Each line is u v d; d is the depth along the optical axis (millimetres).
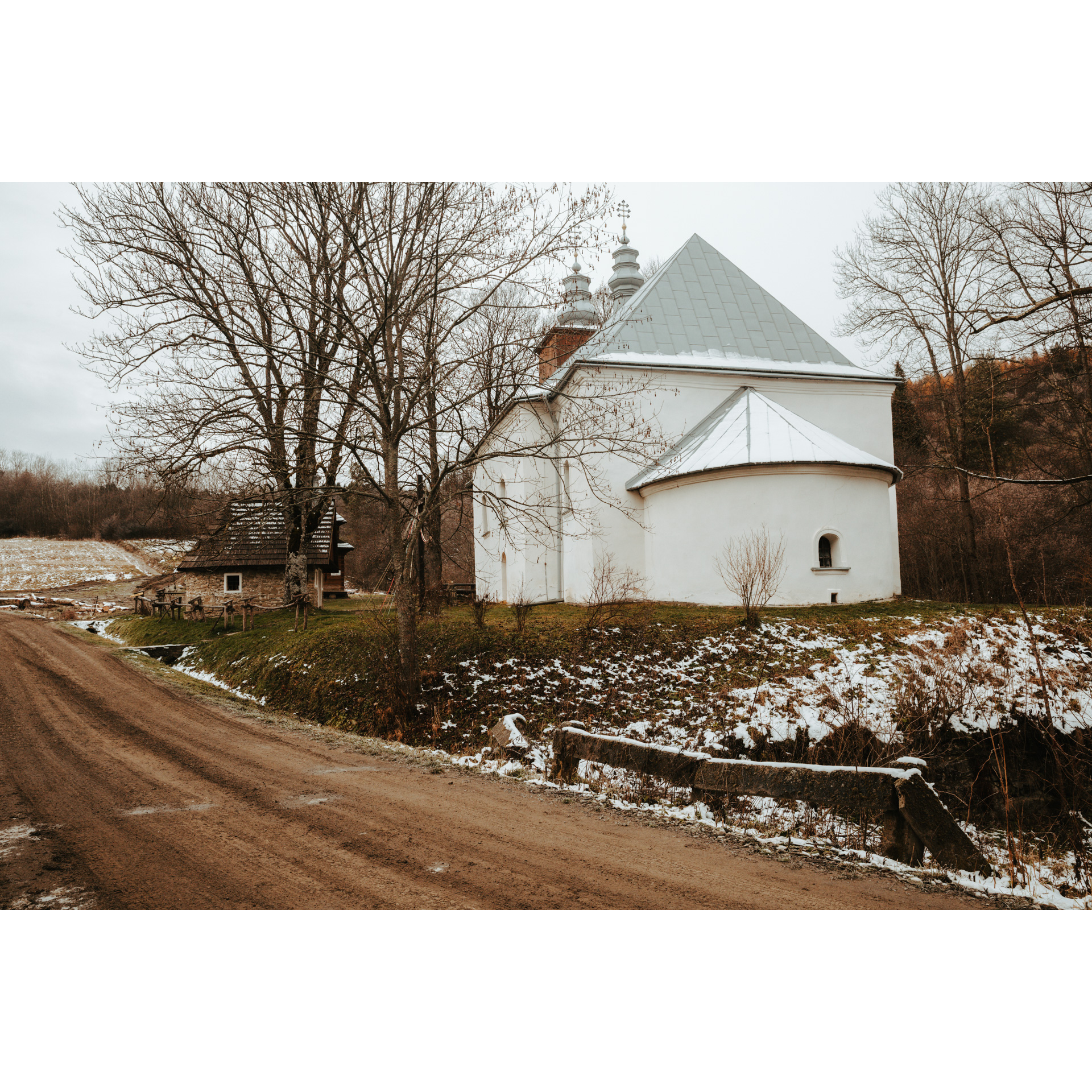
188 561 26156
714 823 6922
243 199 16609
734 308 24812
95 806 6859
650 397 22234
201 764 8625
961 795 10750
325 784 7902
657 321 23875
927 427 29219
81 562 56469
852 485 19312
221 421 14945
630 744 7953
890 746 11219
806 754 11047
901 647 14977
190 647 20672
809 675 13734
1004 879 6180
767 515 18625
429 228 13047
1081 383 12328
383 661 14023
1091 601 23156
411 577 13016
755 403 21438
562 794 7852
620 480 21531
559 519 23125
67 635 21500
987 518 27000
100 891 4930
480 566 29031
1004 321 10906
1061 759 11000
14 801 6977
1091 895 6613
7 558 56531
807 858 5973
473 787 8031
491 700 12680
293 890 4984
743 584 16625
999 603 24250
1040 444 22125
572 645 14711
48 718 10969
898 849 6094
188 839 5965
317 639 16328
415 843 5977
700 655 14688
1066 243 11266
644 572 21344
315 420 15930
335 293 14820
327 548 27469
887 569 19828
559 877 5324
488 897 4930
